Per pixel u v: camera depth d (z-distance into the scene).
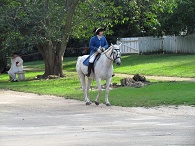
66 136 12.38
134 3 32.91
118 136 12.09
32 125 14.59
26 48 35.75
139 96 20.84
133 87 24.47
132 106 18.39
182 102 18.53
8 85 30.14
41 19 31.36
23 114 17.27
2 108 19.09
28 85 29.41
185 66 33.56
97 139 11.73
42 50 34.88
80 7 34.25
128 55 49.19
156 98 19.80
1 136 12.73
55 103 20.34
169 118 15.22
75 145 11.02
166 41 48.28
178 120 14.73
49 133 12.98
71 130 13.44
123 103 19.12
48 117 16.33
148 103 18.73
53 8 32.22
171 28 42.97
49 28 31.86
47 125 14.52
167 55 45.19
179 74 30.20
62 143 11.33
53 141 11.65
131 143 11.06
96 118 15.80
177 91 21.64
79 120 15.44
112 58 18.89
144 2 33.50
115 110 17.69
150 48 48.94
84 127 13.95
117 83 27.11
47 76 34.16
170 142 11.05
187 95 20.03
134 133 12.48
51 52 34.34
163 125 13.77
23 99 22.25
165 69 33.12
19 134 12.97
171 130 12.80
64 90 25.34
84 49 57.09
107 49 19.14
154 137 11.77
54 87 27.25
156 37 48.53
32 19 31.30
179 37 46.75
